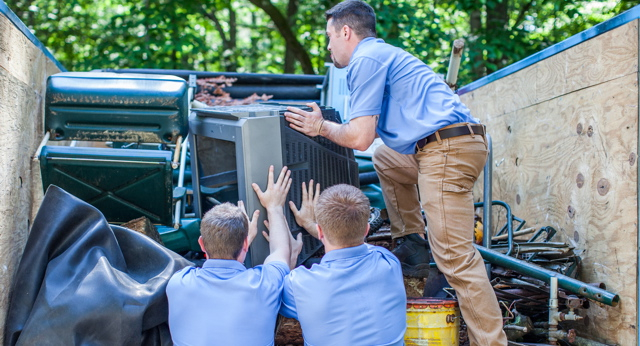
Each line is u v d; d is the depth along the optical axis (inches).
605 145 120.3
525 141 159.3
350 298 90.4
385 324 91.0
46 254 97.8
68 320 90.2
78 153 111.9
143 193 115.8
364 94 107.6
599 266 121.3
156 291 94.6
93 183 114.3
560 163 139.5
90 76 120.3
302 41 544.7
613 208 116.9
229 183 119.6
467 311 105.3
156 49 402.3
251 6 572.4
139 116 118.7
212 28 570.6
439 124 106.2
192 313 90.8
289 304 95.5
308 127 113.8
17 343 89.8
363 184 167.8
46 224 98.6
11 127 104.4
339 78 204.7
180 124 119.1
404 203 129.0
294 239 113.6
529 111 156.8
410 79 109.7
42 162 112.0
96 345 90.7
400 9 372.2
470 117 111.2
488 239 136.3
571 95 134.8
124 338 90.9
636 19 111.0
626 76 113.8
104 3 502.0
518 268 120.6
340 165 127.6
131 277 99.1
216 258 95.1
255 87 231.9
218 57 539.5
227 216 95.3
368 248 96.5
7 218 101.3
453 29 475.2
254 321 90.7
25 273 96.3
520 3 462.3
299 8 513.0
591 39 126.7
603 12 405.7
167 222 121.5
